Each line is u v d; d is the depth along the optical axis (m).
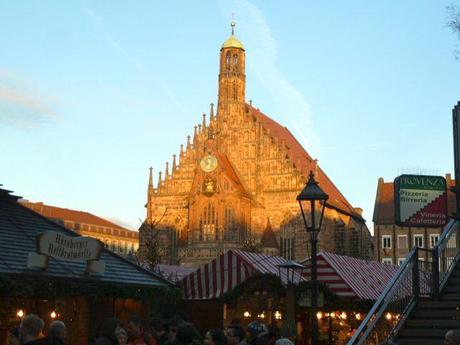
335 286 39.03
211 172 123.12
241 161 130.12
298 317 42.66
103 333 15.36
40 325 14.52
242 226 123.31
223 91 133.62
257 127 130.38
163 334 19.77
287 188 125.50
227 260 37.34
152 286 33.84
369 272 42.94
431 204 30.44
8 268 27.81
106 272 32.84
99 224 184.25
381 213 128.75
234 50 135.25
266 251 121.69
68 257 29.91
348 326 43.75
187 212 128.38
